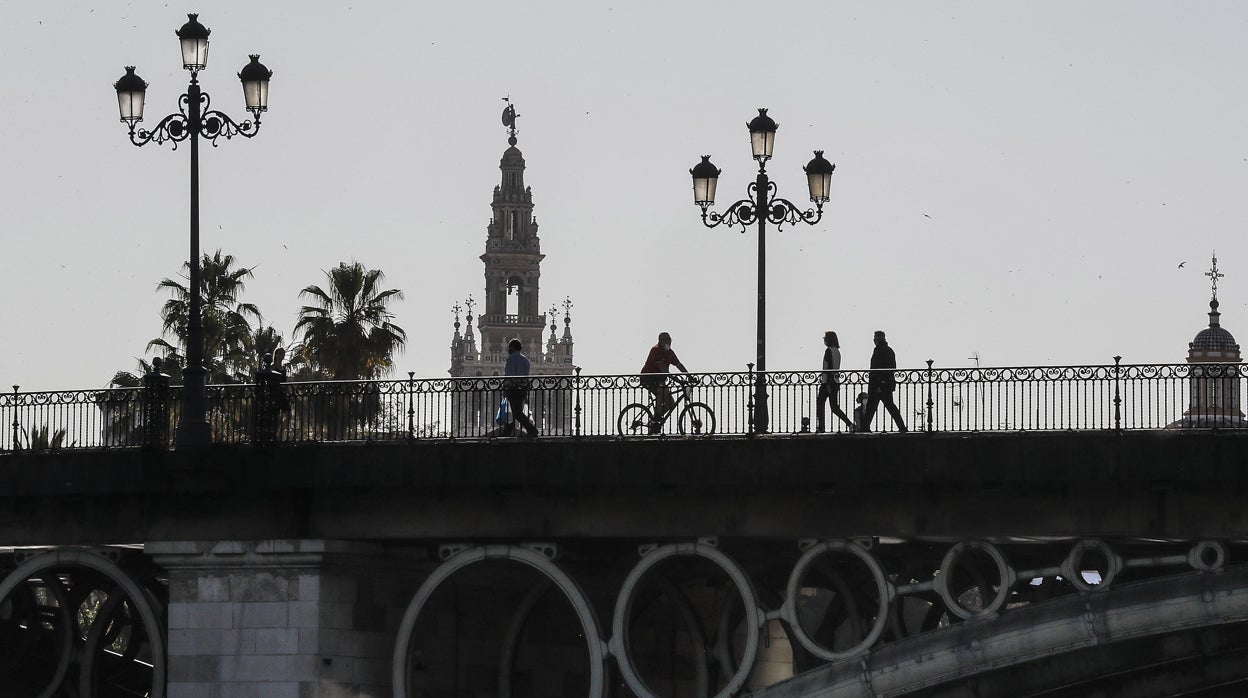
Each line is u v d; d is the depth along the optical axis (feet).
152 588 339.98
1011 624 284.00
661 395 291.38
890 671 288.30
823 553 290.15
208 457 299.38
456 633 324.60
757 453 285.23
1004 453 278.26
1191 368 276.41
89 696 333.21
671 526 294.46
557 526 297.53
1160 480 274.77
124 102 308.19
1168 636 316.60
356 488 299.38
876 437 282.15
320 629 298.97
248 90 305.73
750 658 291.58
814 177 323.57
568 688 347.36
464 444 293.23
